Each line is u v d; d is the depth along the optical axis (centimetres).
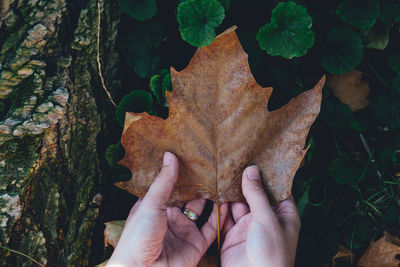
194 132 46
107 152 58
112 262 47
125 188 47
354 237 65
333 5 62
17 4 51
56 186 54
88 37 54
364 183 66
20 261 52
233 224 55
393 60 63
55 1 52
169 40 59
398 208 64
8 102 52
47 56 52
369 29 62
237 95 45
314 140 64
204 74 45
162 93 56
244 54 44
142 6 55
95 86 56
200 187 48
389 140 65
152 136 46
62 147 54
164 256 51
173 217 54
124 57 58
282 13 54
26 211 52
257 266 47
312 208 65
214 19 51
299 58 63
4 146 51
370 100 65
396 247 61
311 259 63
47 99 52
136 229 47
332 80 64
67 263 55
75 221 56
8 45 51
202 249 54
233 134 47
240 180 48
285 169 47
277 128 47
